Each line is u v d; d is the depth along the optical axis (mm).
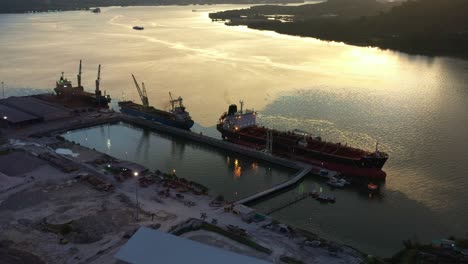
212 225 77938
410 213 95938
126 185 97812
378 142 136750
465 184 109000
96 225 77250
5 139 130750
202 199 91875
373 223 91438
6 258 66500
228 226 78812
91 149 125062
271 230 79125
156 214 82938
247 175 117438
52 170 105188
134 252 62156
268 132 131125
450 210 97125
